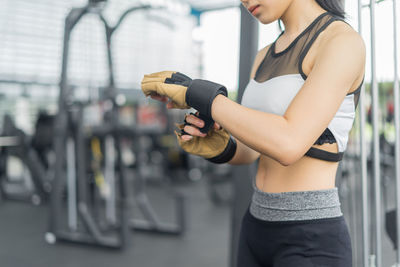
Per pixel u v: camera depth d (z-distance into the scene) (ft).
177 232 10.61
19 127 14.82
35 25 15.93
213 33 19.39
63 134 9.83
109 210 11.40
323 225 2.37
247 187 5.00
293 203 2.42
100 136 11.22
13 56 15.40
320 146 2.40
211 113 2.22
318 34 2.38
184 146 2.80
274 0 2.40
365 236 3.24
